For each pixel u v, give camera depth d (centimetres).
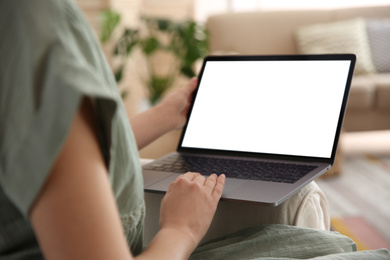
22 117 35
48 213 36
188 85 100
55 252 36
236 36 378
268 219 79
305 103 96
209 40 389
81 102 38
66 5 39
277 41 377
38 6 37
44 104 34
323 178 286
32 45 35
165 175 88
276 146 95
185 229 58
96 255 36
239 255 67
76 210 36
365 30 380
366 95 325
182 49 430
